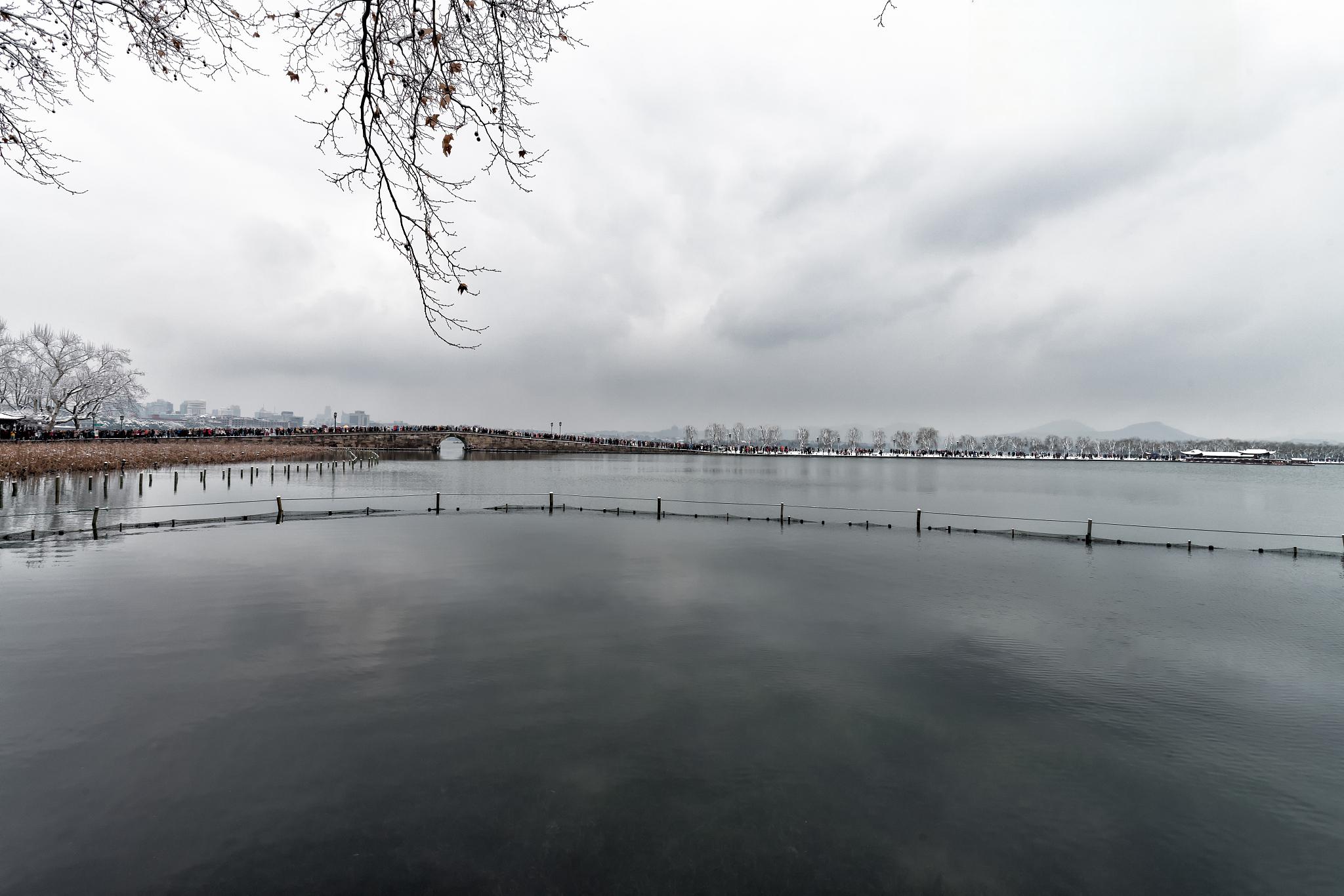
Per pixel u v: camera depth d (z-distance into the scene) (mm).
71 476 47969
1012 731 9250
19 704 9453
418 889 5871
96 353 75875
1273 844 6812
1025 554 24000
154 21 4641
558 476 84625
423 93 4484
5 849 6262
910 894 5992
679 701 10008
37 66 5016
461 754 8258
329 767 7859
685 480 80750
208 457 72062
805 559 22188
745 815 7105
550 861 6297
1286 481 105062
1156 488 80500
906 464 171500
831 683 10891
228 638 12594
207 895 5730
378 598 15781
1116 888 6117
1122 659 12414
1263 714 9977
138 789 7309
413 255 4742
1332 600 17297
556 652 12156
